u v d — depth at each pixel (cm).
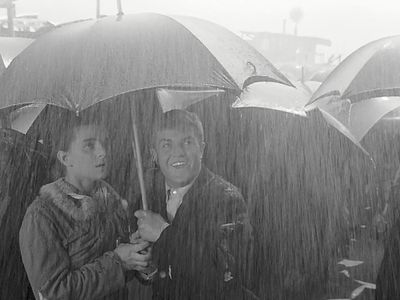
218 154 372
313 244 355
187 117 288
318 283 356
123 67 265
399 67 399
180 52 273
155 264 287
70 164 273
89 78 262
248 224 283
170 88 277
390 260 303
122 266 271
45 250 257
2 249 297
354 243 422
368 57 416
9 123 336
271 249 334
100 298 266
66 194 268
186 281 281
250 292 288
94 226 271
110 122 298
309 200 358
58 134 280
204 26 303
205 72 268
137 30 282
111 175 302
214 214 277
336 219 371
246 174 364
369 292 395
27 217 262
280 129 374
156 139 291
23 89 268
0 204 310
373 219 424
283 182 359
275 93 412
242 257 281
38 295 258
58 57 273
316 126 382
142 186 295
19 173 325
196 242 278
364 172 393
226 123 380
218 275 278
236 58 288
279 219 348
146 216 290
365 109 494
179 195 295
